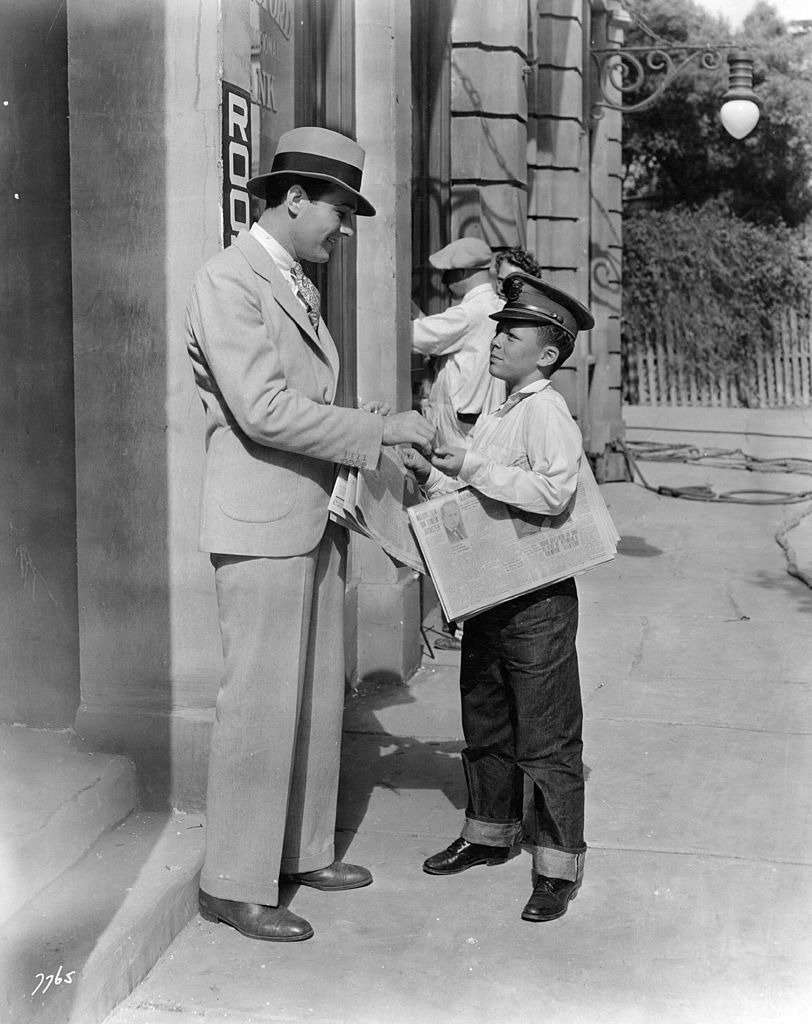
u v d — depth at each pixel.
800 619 6.77
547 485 3.11
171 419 3.69
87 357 3.72
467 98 7.55
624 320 21.58
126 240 3.66
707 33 21.95
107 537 3.76
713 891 3.47
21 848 3.07
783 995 2.91
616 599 7.27
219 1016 2.81
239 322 2.93
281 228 3.13
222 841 3.18
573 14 10.18
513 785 3.58
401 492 3.29
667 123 22.80
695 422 18.31
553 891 3.32
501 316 3.29
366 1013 2.83
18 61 3.67
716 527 9.70
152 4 3.55
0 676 3.89
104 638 3.79
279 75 4.43
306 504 3.11
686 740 4.76
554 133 10.34
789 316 20.80
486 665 3.43
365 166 5.34
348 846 3.77
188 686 3.77
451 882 3.52
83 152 3.65
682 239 20.95
